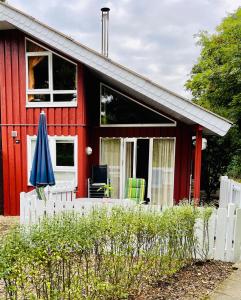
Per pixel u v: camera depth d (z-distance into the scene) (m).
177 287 3.66
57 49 8.05
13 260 2.27
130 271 3.36
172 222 3.89
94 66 7.76
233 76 11.52
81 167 8.58
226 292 3.52
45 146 6.96
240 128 12.10
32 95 8.78
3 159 8.99
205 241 4.63
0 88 8.88
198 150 7.62
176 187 8.98
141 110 9.13
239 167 11.09
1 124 8.91
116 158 9.37
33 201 5.75
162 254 3.85
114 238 3.18
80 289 2.80
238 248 4.62
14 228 2.76
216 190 12.39
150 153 9.12
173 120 8.91
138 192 8.67
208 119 7.28
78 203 5.46
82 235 2.80
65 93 8.62
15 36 8.65
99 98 9.32
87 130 9.13
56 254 2.53
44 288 2.54
